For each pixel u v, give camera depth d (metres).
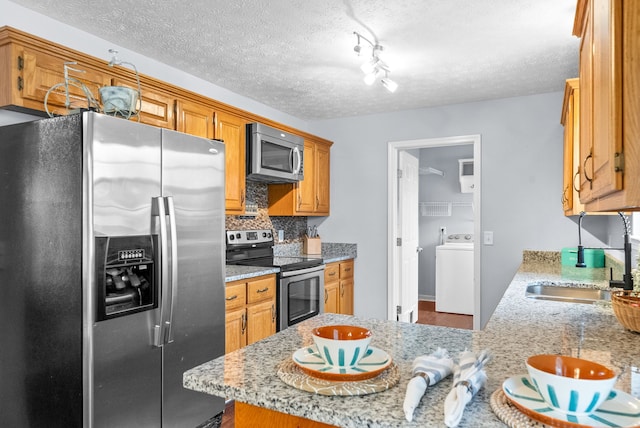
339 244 4.57
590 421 0.73
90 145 1.77
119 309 1.89
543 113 3.68
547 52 2.78
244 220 3.85
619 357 1.17
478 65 3.01
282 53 2.81
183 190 2.23
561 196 3.61
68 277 1.79
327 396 0.90
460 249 5.57
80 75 2.24
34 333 1.89
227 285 2.79
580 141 1.61
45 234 1.86
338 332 1.07
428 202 6.54
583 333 1.42
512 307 1.86
